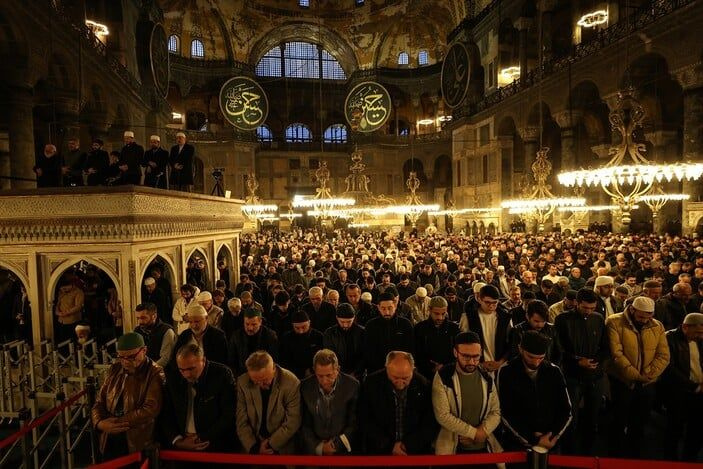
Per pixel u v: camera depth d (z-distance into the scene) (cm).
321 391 361
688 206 1595
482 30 3297
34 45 1285
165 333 512
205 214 873
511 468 359
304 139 4722
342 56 4638
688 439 438
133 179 770
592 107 2531
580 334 461
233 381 376
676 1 1536
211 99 4188
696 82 1484
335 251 1591
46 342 605
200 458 297
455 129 3562
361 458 285
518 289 673
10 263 616
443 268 1020
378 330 494
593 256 1173
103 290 852
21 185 1295
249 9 4134
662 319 582
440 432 357
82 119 1911
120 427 346
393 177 4400
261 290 966
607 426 520
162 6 3641
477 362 336
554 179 2847
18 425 557
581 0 2362
